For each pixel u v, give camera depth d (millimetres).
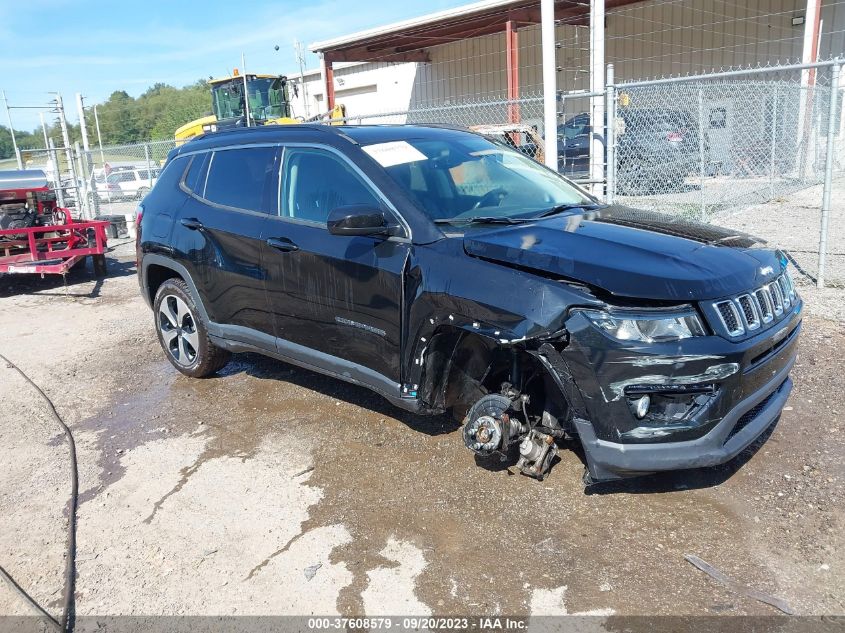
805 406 4320
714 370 2967
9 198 10547
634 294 2975
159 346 6664
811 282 6977
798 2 18094
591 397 3047
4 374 6043
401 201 3781
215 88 20328
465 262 3420
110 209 20547
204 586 3086
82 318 8008
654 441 3010
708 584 2891
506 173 4438
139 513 3701
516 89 19172
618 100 10406
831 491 3432
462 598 2906
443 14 19281
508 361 3592
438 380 3770
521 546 3207
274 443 4395
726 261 3244
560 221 3738
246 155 4773
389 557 3199
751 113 13914
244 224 4578
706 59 19859
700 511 3371
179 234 5098
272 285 4402
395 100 27109
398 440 4297
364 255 3834
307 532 3428
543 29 8633
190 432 4652
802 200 12719
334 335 4121
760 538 3150
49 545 3465
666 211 11164
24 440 4691
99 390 5562
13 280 10508
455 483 3758
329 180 4168
